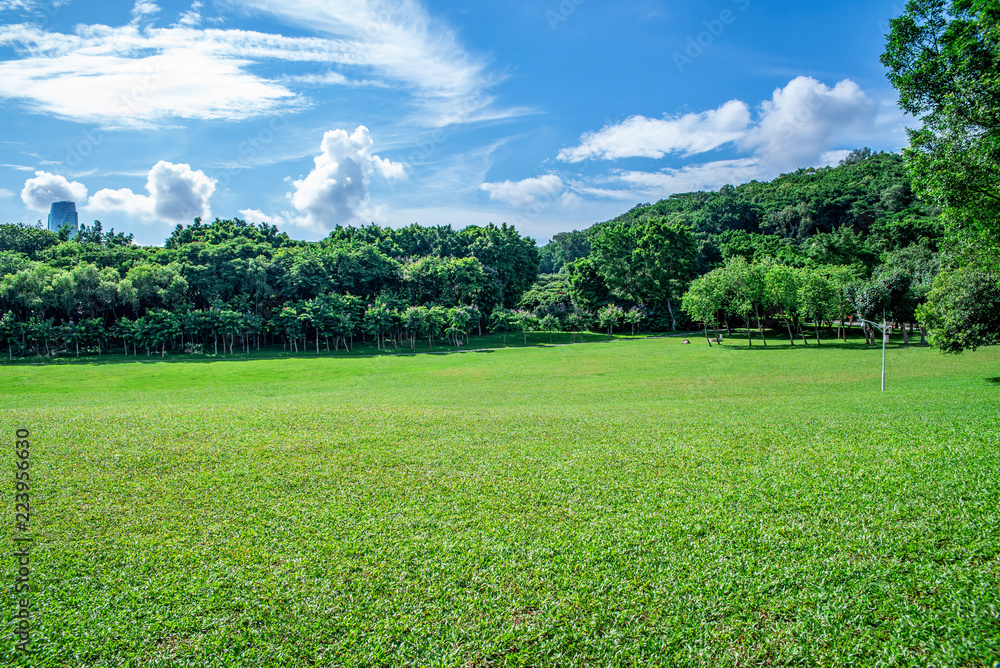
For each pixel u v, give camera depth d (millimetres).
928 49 17672
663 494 12836
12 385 45500
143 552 10375
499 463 15453
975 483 12305
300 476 14352
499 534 10969
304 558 10133
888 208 120562
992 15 15516
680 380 42531
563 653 7566
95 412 21969
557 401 32688
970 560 9227
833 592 8586
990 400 24047
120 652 7688
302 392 40344
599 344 87375
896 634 7609
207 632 8109
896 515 11000
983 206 17969
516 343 94875
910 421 19312
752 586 8844
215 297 88062
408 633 8039
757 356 59969
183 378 50875
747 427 19438
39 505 12359
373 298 103562
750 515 11430
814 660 7250
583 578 9273
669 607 8422
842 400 26875
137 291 82938
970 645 7273
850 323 96312
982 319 33312
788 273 71938
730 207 149000
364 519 11773
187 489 13414
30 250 105250
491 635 7945
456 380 47344
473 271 105812
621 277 109438
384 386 43844
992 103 16250
